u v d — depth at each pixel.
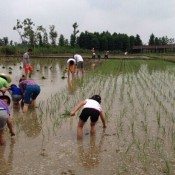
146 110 12.41
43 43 88.94
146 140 8.84
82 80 21.58
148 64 41.44
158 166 7.14
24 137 9.01
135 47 113.81
